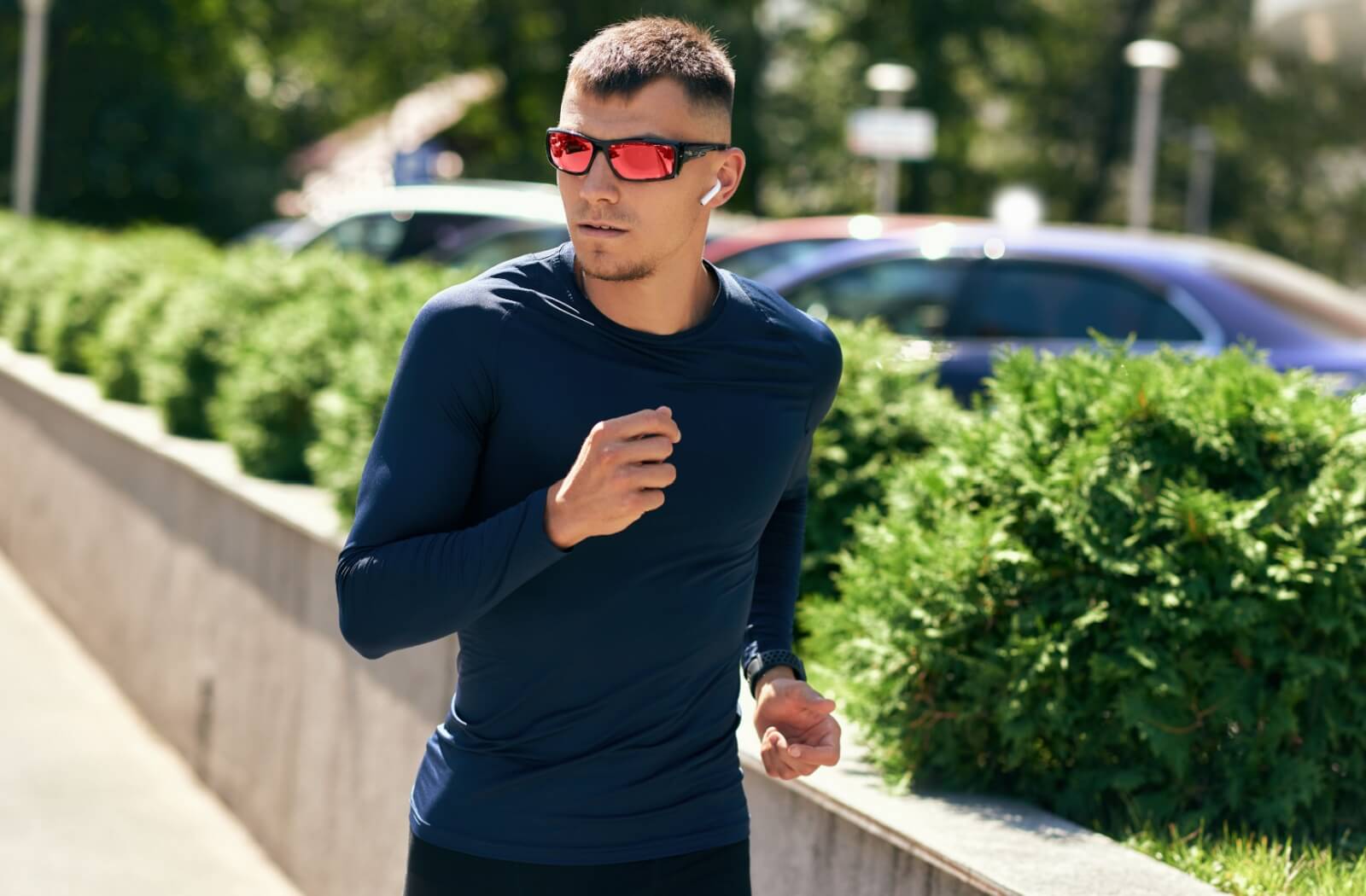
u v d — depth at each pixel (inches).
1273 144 1715.1
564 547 82.2
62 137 1462.8
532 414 88.4
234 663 239.5
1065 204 1691.7
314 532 209.5
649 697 92.4
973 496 153.7
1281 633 137.9
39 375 402.0
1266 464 146.5
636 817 92.8
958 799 137.3
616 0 1485.0
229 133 1541.6
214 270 333.7
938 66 1537.9
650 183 86.7
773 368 93.7
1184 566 139.1
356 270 319.0
